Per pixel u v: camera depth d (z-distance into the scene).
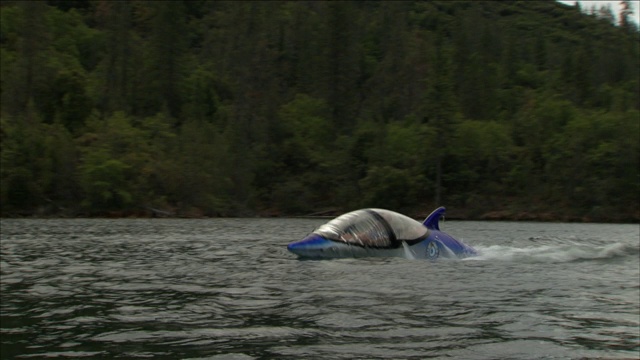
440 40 127.50
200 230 37.41
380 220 18.09
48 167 71.12
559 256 19.03
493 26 158.50
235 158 86.62
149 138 89.25
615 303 10.13
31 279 13.16
